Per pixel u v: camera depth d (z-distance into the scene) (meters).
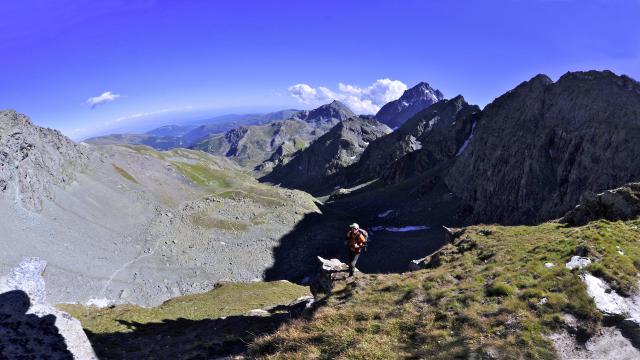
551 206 129.88
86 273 99.25
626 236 24.89
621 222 28.16
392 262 136.38
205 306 54.78
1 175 106.50
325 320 20.92
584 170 121.19
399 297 22.30
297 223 168.50
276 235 155.50
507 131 177.75
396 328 18.86
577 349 16.42
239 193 187.88
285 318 33.53
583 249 22.69
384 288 23.92
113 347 32.81
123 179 164.25
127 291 100.94
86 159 160.62
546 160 147.62
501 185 162.62
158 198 162.38
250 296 59.81
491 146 184.12
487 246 30.14
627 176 107.56
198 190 187.25
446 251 33.06
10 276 29.55
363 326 19.33
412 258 135.00
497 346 16.27
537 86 172.50
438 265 30.67
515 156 162.62
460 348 16.44
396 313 20.25
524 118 170.38
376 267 134.38
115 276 104.94
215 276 122.62
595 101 135.25
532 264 22.89
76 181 141.62
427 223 187.25
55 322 28.77
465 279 23.27
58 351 26.83
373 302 22.36
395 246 151.00
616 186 108.88
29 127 131.12
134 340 35.72
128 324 41.84
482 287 21.47
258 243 147.38
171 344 33.97
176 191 176.50
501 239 31.56
